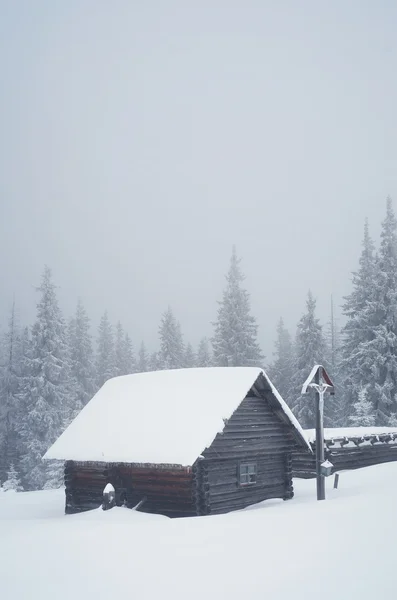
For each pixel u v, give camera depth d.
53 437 45.78
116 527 11.88
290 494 20.83
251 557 8.70
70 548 9.95
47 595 7.48
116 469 18.80
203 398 18.77
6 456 50.66
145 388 21.39
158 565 8.57
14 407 51.81
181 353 65.75
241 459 19.19
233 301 55.28
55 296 50.84
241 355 53.50
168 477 17.83
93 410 21.52
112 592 7.46
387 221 46.28
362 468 25.77
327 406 50.03
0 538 11.31
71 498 20.27
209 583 7.59
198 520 12.66
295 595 6.92
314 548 8.97
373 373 42.66
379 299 45.00
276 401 20.17
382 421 42.84
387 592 6.80
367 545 8.92
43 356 48.16
